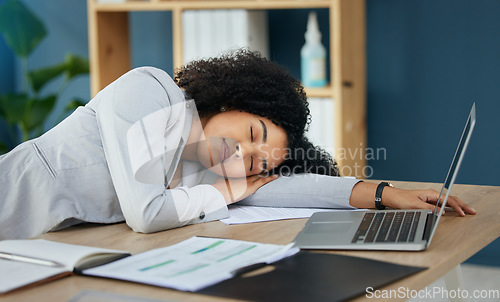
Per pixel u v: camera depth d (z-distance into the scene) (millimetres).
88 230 1330
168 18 3416
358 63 2918
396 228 1180
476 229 1212
